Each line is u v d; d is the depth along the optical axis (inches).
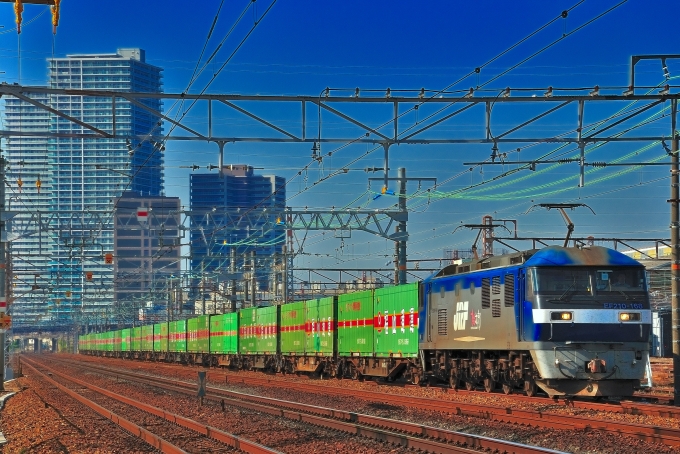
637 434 757.9
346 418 981.2
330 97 1031.6
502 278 1141.7
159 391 1626.5
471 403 1083.9
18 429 1067.3
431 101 1036.5
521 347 1084.5
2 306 1732.3
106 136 1044.5
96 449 813.2
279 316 2234.3
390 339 1540.4
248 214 1982.0
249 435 866.8
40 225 2058.3
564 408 994.1
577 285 1061.1
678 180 1024.9
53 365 3801.7
